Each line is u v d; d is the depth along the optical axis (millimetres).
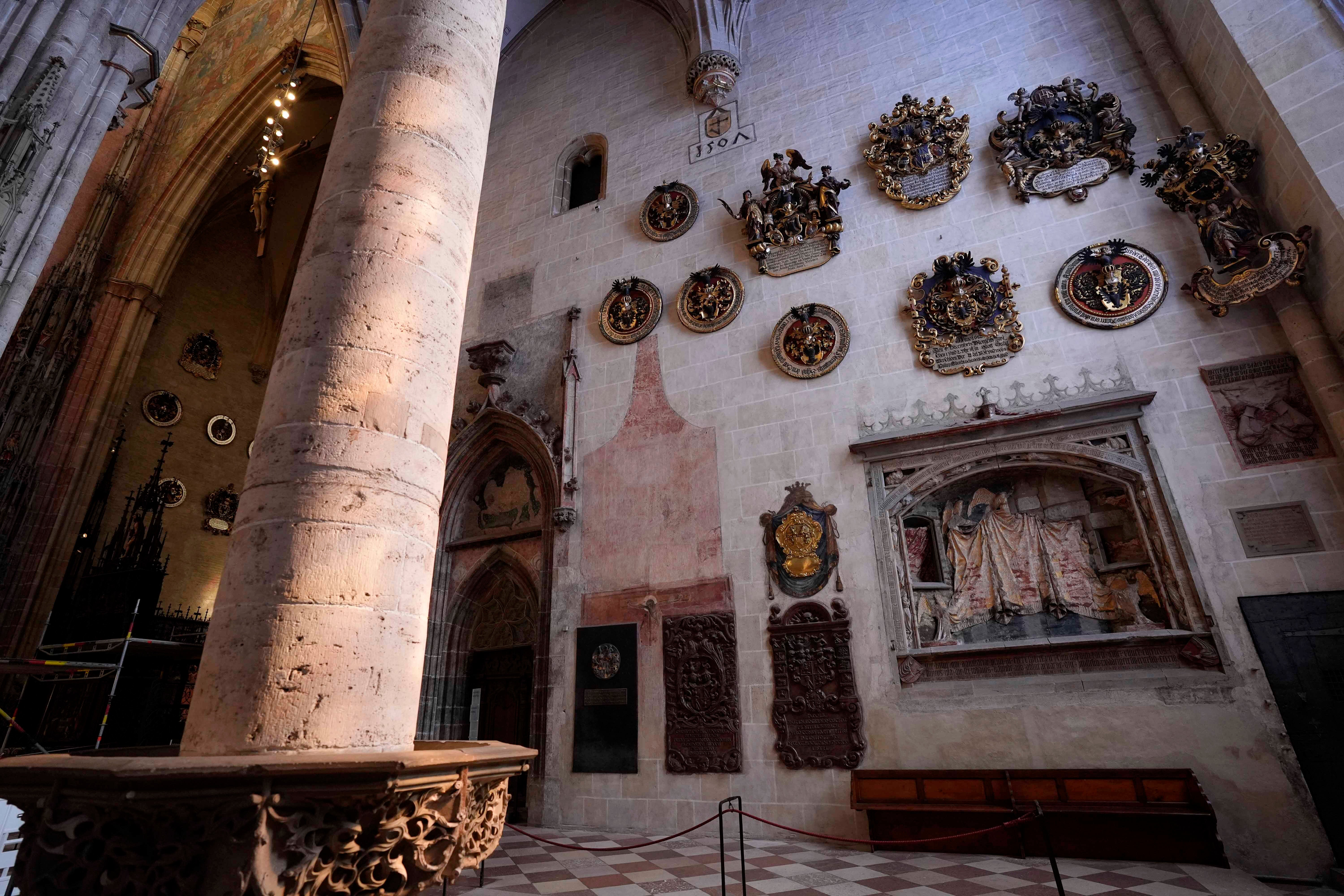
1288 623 7859
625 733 10734
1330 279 8125
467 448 14047
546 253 15367
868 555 10062
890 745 9094
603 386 13242
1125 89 11219
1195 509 8625
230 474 22812
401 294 4387
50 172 9438
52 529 16938
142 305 20094
